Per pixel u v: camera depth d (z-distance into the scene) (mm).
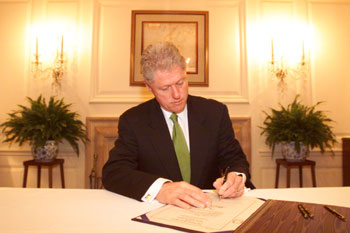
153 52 997
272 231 534
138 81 2836
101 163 2703
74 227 601
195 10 2920
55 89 2795
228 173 972
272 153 2588
